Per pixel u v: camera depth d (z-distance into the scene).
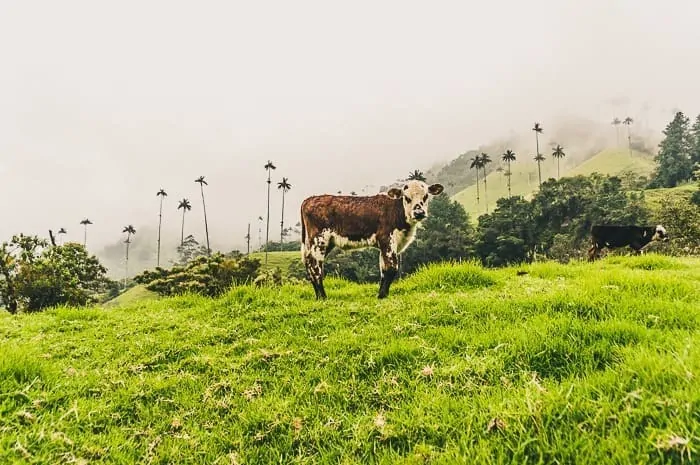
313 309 7.79
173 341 6.70
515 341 4.73
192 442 3.80
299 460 3.41
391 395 4.17
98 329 7.96
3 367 4.71
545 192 77.38
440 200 98.62
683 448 2.49
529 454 2.86
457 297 7.32
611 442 2.72
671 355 3.59
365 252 77.69
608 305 5.68
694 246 37.56
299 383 4.70
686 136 125.75
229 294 9.38
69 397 4.67
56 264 38.38
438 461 2.93
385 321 6.58
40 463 3.35
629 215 67.00
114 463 3.50
